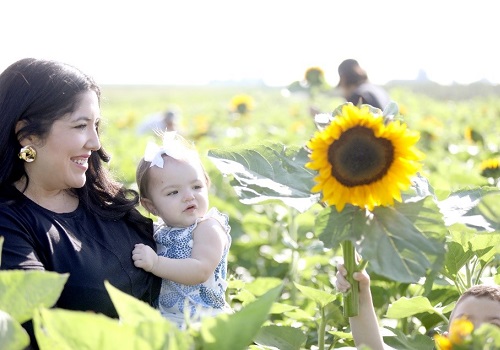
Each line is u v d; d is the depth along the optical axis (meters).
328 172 2.58
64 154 3.22
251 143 2.87
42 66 3.24
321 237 2.59
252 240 6.79
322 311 3.60
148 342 1.93
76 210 3.34
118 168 9.87
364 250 2.53
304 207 2.66
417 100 29.97
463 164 10.35
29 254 3.06
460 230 2.75
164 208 3.62
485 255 3.84
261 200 2.68
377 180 2.57
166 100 47.56
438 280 4.15
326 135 2.58
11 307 2.16
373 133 2.57
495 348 2.20
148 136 15.27
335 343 3.88
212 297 3.57
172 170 3.61
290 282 5.84
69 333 1.92
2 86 3.24
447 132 17.05
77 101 3.23
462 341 2.21
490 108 25.94
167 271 3.40
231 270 5.86
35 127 3.18
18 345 2.02
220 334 2.02
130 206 3.47
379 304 4.84
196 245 3.54
